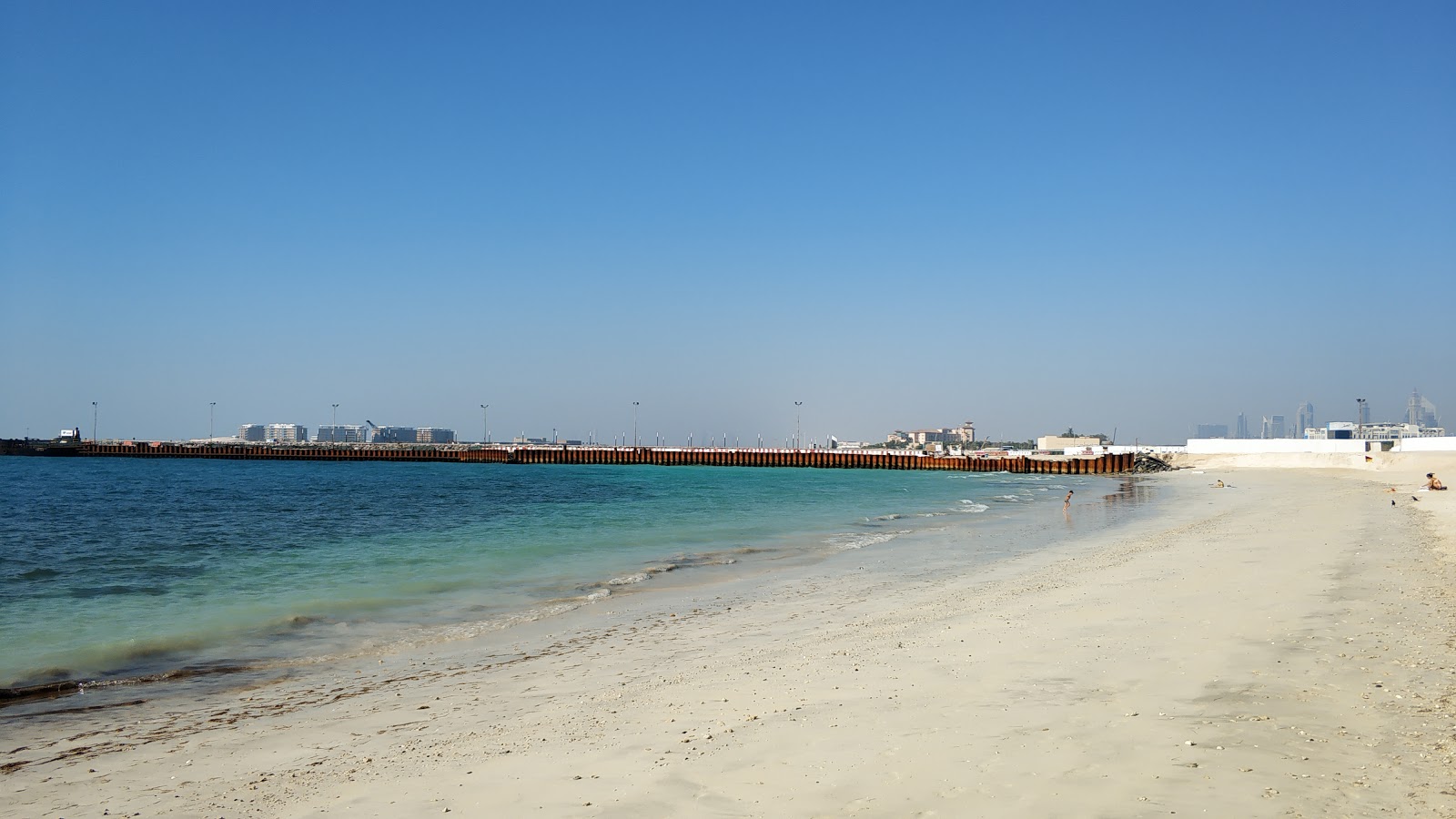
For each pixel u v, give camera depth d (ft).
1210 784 23.53
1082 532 112.47
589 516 146.20
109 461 483.92
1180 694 32.42
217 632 54.49
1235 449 446.19
